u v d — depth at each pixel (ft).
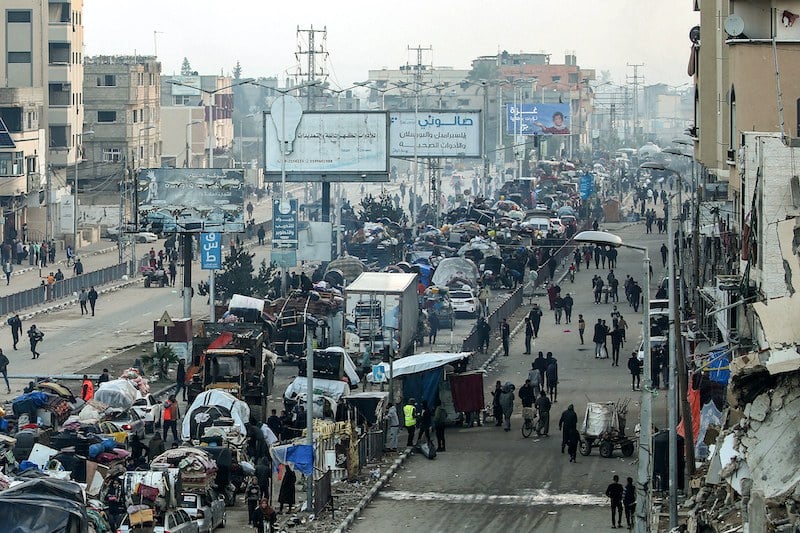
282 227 525.34
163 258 647.97
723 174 356.79
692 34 407.03
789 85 311.68
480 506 272.72
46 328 495.41
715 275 322.14
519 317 512.22
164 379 404.36
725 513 199.62
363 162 649.61
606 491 270.46
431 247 618.44
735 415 233.35
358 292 410.11
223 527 259.60
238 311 430.20
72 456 259.60
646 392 231.09
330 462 292.20
